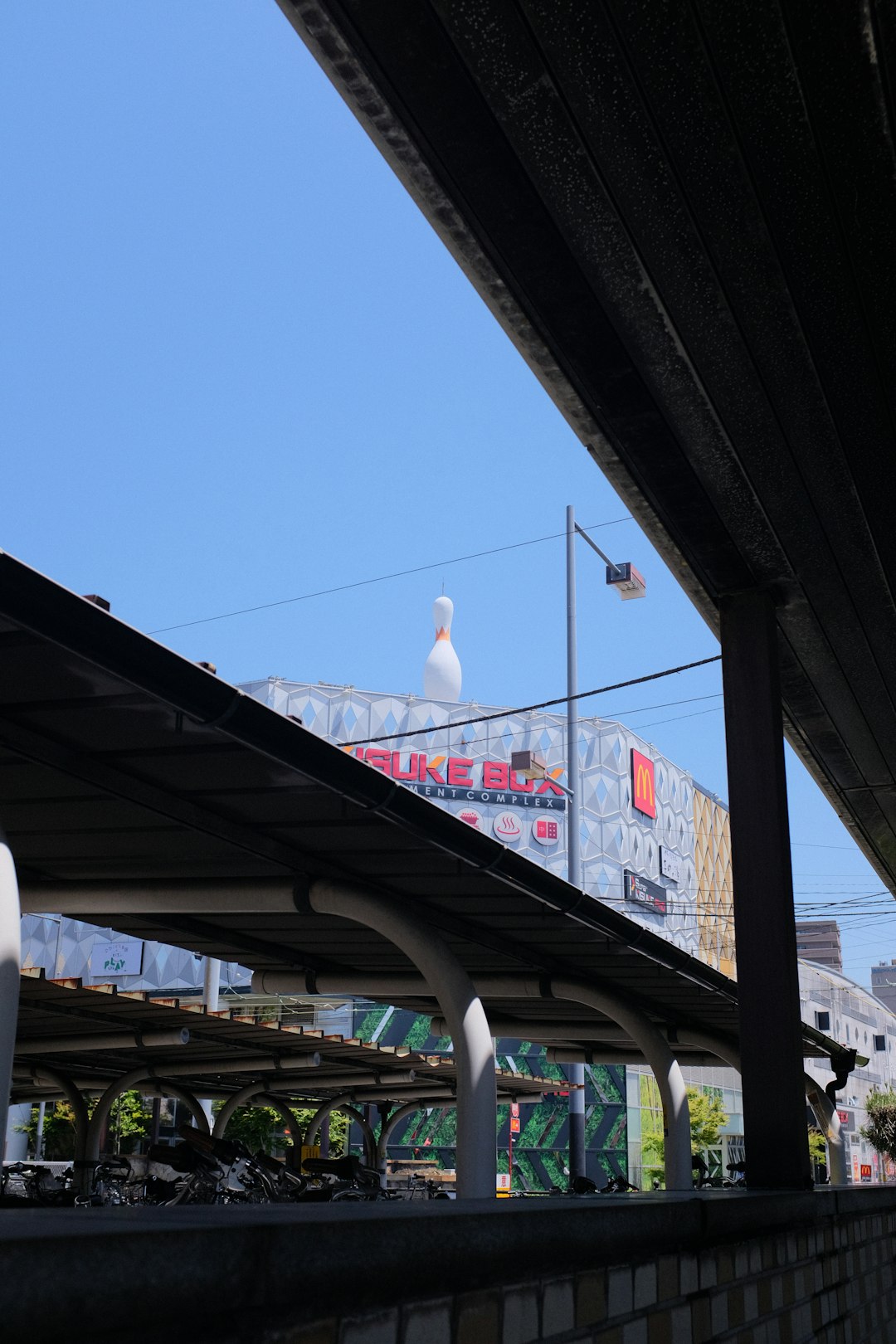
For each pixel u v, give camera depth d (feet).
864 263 15.31
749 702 22.89
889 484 20.20
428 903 31.53
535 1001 48.98
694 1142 183.01
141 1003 45.09
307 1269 5.57
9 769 21.21
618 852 249.34
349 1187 37.65
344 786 20.86
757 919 20.51
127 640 15.99
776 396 18.10
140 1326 4.65
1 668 17.61
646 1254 9.59
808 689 28.96
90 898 28.66
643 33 12.03
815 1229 16.01
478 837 24.59
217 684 17.43
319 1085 70.33
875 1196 21.72
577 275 15.78
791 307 16.21
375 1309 6.05
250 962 38.37
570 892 29.12
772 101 12.87
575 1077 64.39
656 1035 40.81
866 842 42.47
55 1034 54.13
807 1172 19.56
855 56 12.26
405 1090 74.54
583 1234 8.34
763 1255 13.10
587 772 250.78
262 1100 77.05
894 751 33.12
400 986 37.60
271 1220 5.62
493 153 13.78
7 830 25.45
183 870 28.50
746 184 14.10
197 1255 4.94
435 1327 6.52
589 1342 8.36
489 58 12.38
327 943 36.19
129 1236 4.64
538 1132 180.24
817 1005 255.70
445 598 261.44
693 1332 10.46
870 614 24.86
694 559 22.79
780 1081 19.58
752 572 23.16
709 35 12.03
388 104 13.08
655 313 16.42
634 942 33.63
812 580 23.36
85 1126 62.44
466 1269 6.84
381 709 243.19
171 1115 144.46
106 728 20.13
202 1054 60.85
